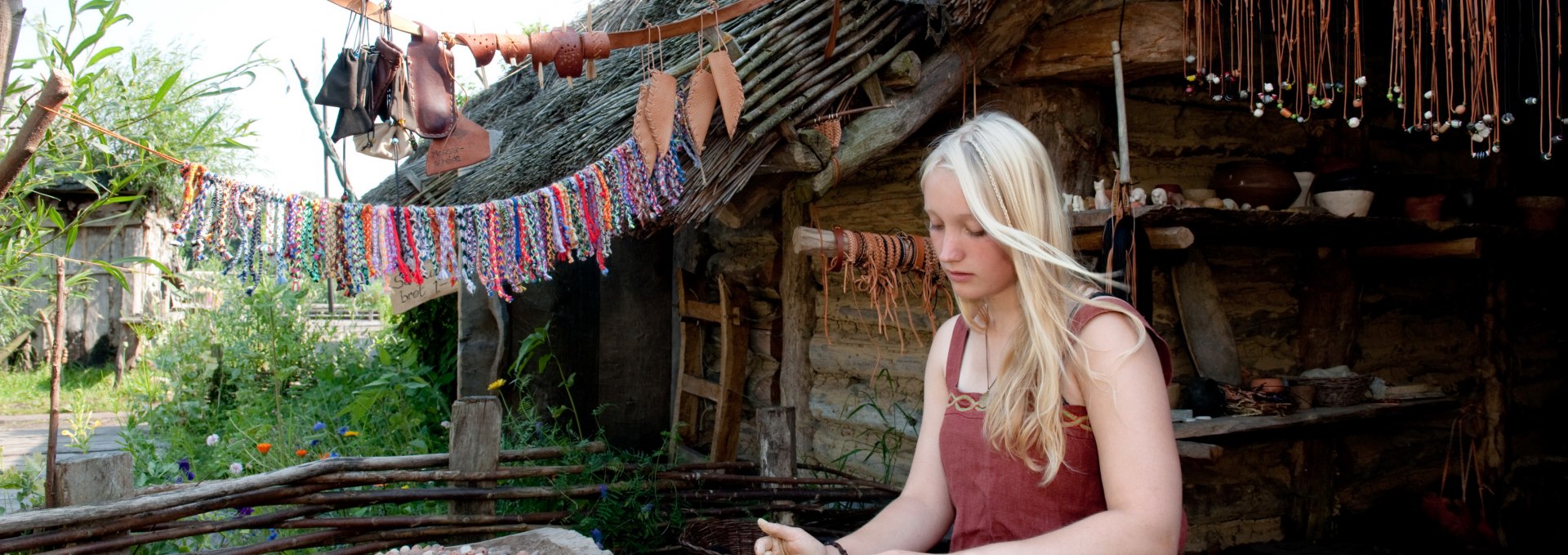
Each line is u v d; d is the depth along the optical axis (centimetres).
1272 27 384
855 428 463
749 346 540
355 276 235
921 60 351
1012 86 378
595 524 323
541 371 536
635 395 577
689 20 265
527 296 554
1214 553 399
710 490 355
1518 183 488
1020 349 145
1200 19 330
